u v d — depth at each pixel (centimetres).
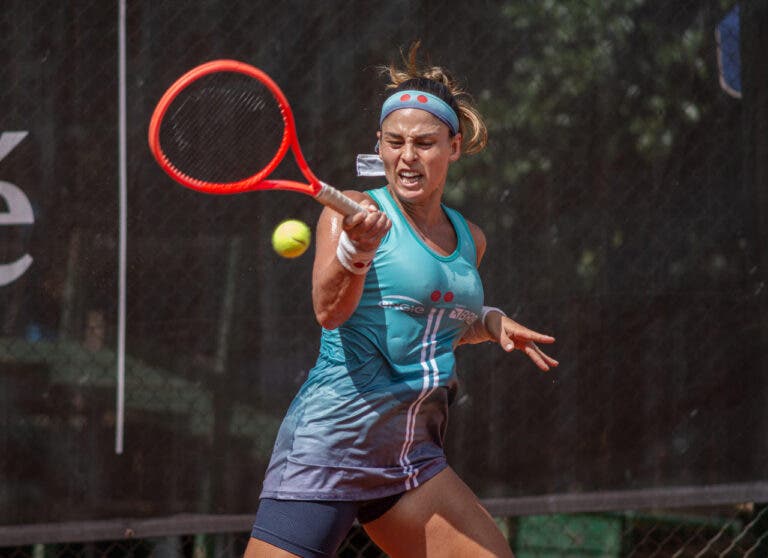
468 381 1383
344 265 821
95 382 1280
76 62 1287
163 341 1302
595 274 1419
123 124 1297
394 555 962
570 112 1419
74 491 1271
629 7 1441
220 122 1222
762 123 1474
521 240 1399
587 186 1419
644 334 1430
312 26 1349
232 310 1320
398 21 1377
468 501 945
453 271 927
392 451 923
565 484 1402
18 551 1373
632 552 1538
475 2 1398
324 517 916
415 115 906
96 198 1288
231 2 1328
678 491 1433
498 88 1401
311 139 1344
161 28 1309
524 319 1396
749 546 1559
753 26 1477
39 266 1270
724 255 1459
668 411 1434
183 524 1298
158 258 1303
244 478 1317
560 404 1405
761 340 1466
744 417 1457
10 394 1258
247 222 1326
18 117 1270
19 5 1273
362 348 912
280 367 1333
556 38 1419
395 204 927
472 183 1388
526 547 1520
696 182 1452
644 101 1441
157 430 1297
